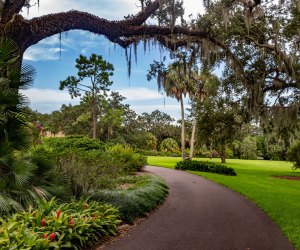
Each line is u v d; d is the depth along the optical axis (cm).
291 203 1209
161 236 705
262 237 721
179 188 1592
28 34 804
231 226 821
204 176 2267
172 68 1241
